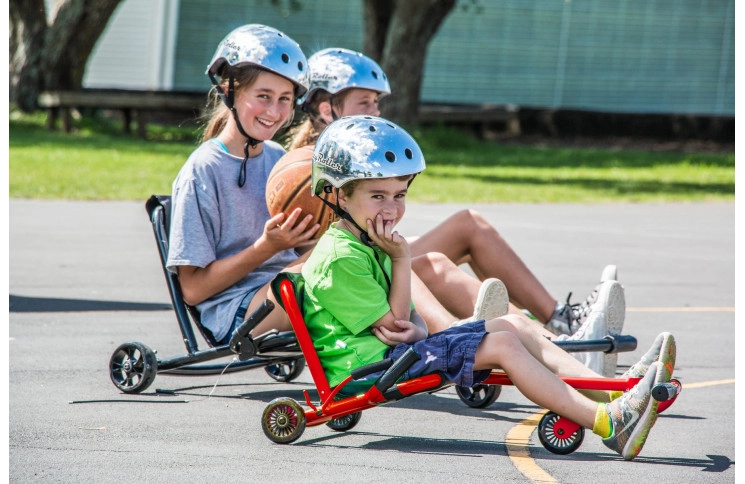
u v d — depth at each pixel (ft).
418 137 174.29
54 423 32.17
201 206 34.14
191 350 34.78
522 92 242.37
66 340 44.42
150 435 31.14
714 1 246.27
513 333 29.58
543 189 121.60
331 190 30.66
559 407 28.22
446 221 37.91
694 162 164.55
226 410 34.50
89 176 116.88
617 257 73.67
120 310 51.44
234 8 228.84
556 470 28.02
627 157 171.94
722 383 39.24
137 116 174.19
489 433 32.09
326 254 30.12
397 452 29.71
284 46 34.60
